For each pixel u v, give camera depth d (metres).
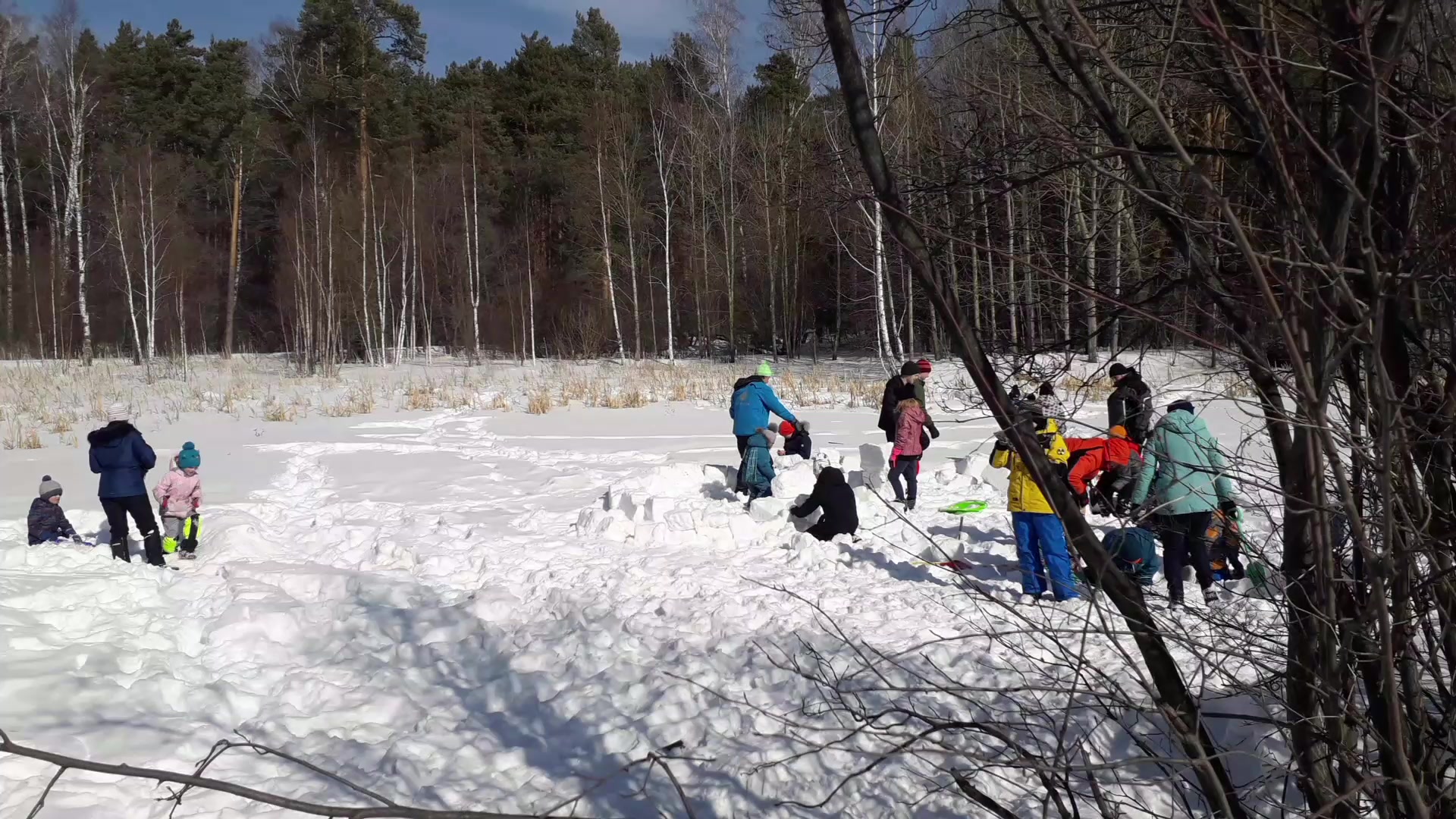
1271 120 2.18
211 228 53.59
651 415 22.27
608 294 42.09
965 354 2.61
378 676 5.68
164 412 23.34
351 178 44.72
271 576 7.79
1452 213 2.16
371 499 12.48
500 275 48.94
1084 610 5.95
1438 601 2.51
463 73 52.69
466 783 4.30
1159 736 4.08
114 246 45.19
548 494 12.46
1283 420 2.17
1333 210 2.18
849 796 4.14
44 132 44.88
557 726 4.98
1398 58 2.03
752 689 5.33
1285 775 2.94
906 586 7.32
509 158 49.62
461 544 9.34
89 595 7.11
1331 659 2.53
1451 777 2.66
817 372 31.53
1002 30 2.98
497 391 28.00
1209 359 2.68
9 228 44.03
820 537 9.12
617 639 6.22
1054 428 3.82
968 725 2.94
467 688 5.62
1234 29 2.10
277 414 22.45
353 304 40.69
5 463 15.76
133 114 50.31
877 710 4.85
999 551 8.54
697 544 9.13
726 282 41.62
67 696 4.93
